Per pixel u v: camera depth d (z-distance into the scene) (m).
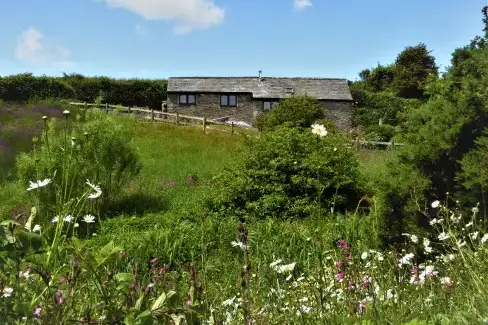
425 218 6.25
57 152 11.77
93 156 12.80
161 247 8.62
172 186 15.97
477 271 3.43
